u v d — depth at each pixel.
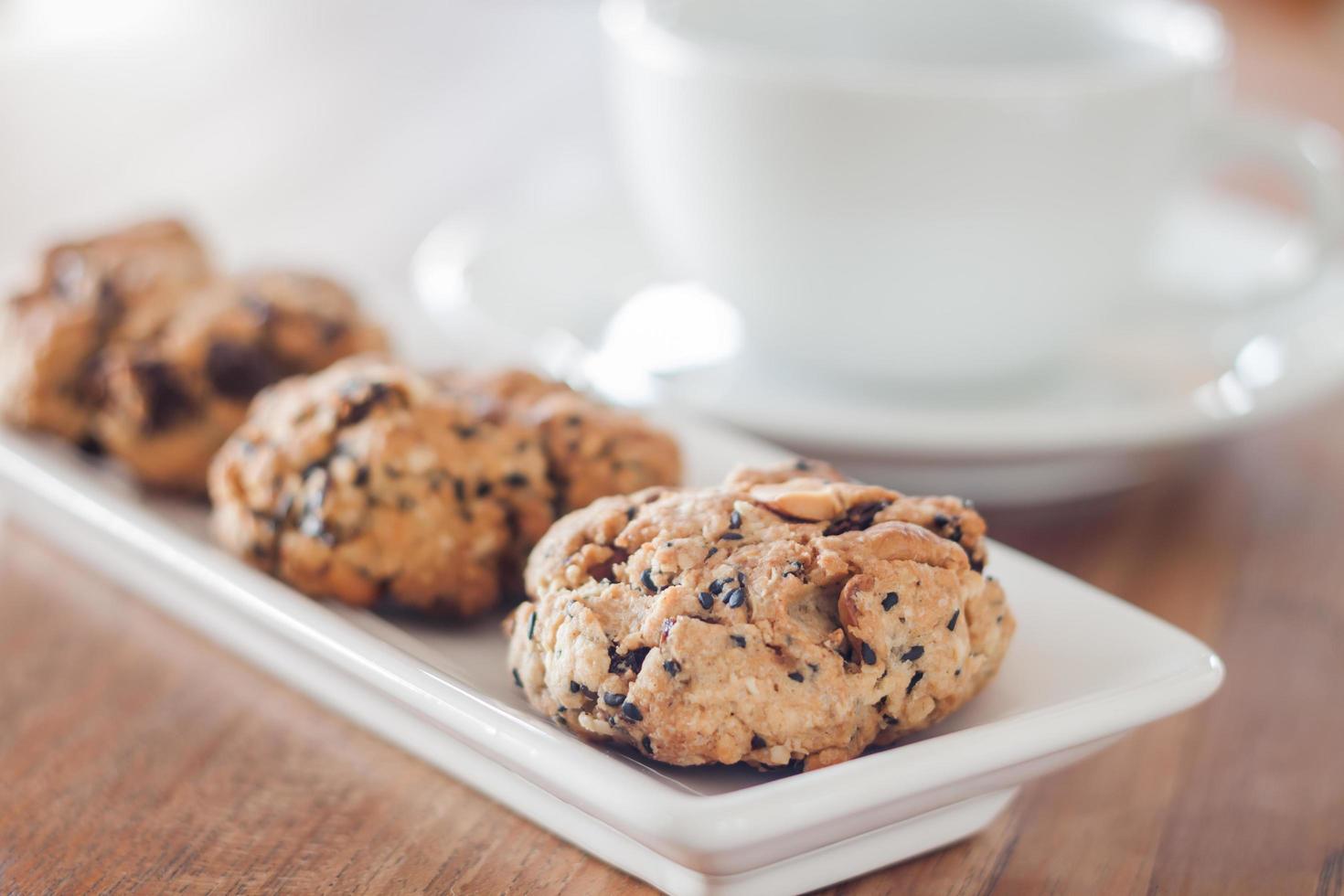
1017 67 0.41
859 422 0.35
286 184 0.52
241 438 0.33
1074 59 0.41
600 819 0.27
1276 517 0.36
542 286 0.41
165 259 0.37
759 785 0.27
